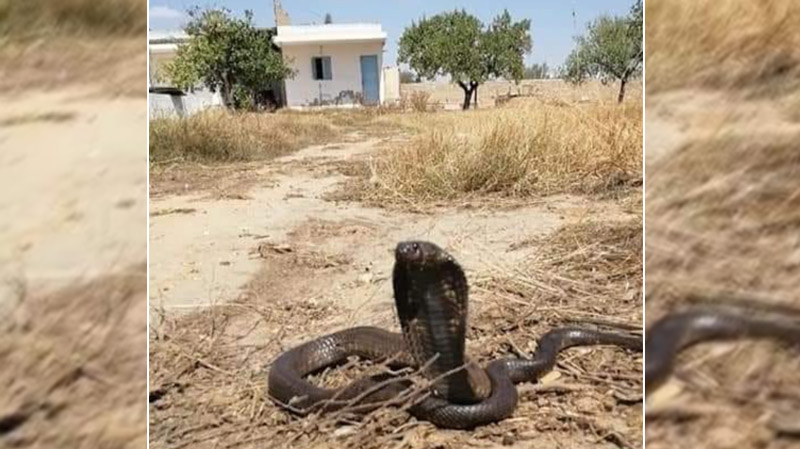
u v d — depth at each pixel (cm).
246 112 1792
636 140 683
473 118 938
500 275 388
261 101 2669
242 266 453
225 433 234
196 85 2317
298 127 1620
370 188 733
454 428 230
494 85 2888
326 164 1048
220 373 283
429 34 2839
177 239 537
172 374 275
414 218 591
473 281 381
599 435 222
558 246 445
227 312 357
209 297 383
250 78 2431
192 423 240
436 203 650
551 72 1938
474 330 319
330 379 282
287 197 743
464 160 704
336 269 440
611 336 296
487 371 257
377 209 644
